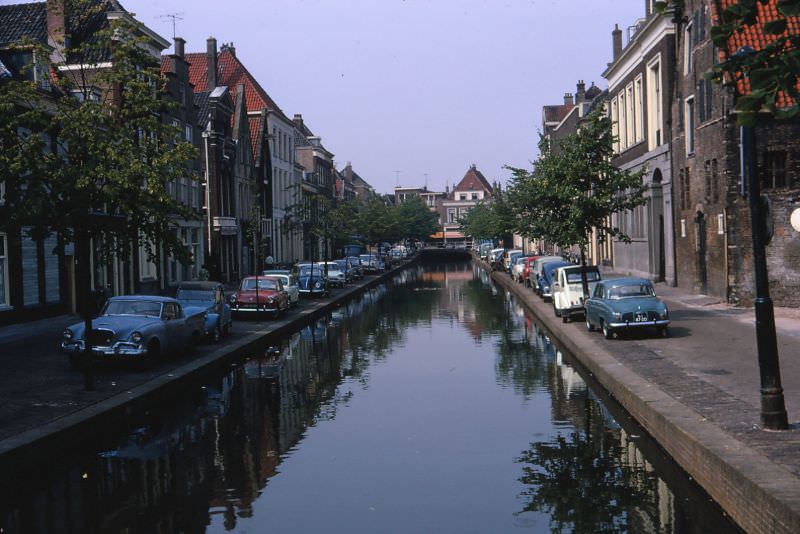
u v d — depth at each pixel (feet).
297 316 96.68
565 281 83.61
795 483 23.62
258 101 201.77
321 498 29.43
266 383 55.11
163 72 127.85
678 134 105.50
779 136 81.00
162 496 29.86
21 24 97.60
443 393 50.11
